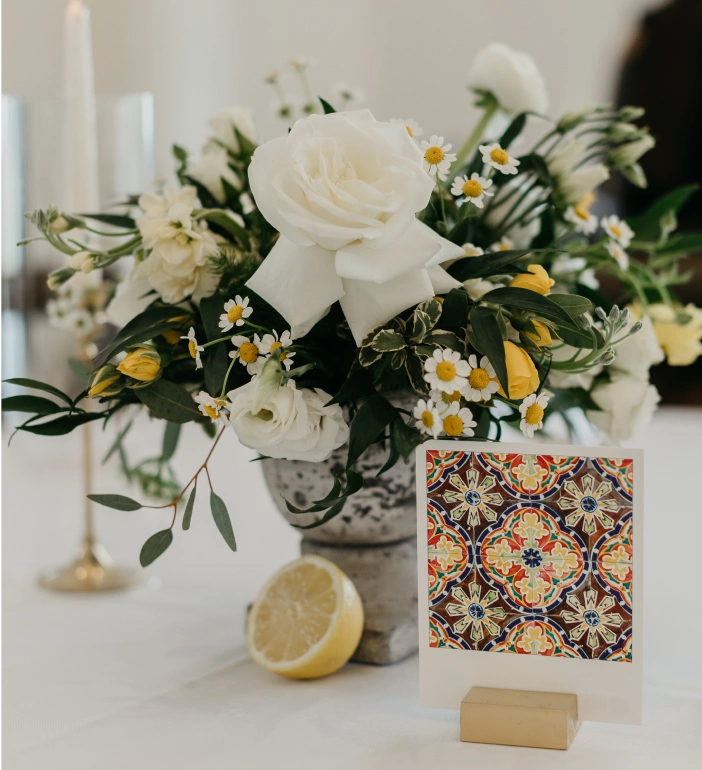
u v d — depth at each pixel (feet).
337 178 1.72
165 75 8.45
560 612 1.83
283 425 1.74
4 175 2.89
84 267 2.11
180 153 2.65
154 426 3.70
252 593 2.77
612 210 7.54
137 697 2.02
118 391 1.99
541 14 7.82
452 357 1.70
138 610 2.64
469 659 1.88
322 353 1.98
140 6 8.34
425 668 1.90
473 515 1.87
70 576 2.89
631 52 7.54
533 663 1.84
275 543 3.27
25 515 3.65
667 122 7.43
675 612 2.54
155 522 3.51
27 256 2.90
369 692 2.04
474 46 8.07
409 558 2.28
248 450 4.65
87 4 8.20
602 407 2.21
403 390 2.03
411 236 1.73
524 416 1.77
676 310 2.58
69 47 2.89
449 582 1.89
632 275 2.51
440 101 8.26
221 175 2.41
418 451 1.89
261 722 1.88
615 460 1.79
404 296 1.76
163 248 2.00
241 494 3.90
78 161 2.88
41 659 2.27
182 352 2.06
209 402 1.83
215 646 2.35
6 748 1.77
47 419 3.96
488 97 2.56
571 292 2.41
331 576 2.12
